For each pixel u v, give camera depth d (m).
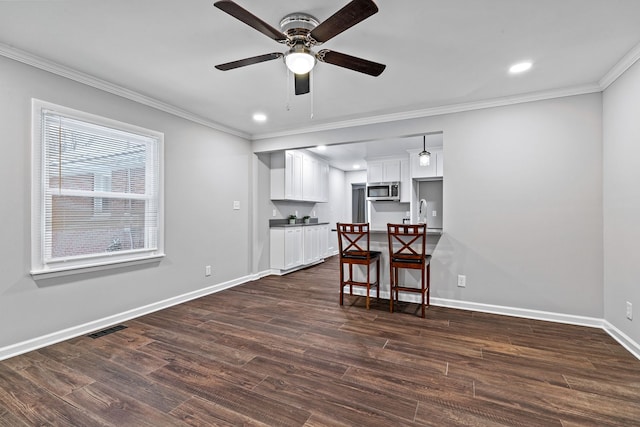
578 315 2.97
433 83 2.90
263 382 1.98
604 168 2.83
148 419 1.63
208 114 3.85
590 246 2.92
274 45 2.28
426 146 5.65
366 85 2.96
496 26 2.02
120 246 3.08
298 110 3.68
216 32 2.11
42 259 2.49
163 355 2.35
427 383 1.96
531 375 2.05
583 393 1.85
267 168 5.39
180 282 3.71
